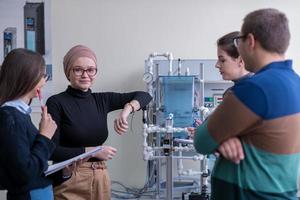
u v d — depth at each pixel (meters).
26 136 1.33
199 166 3.34
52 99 1.77
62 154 1.64
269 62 1.11
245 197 1.11
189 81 2.72
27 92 1.40
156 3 3.61
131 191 3.61
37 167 1.32
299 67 3.62
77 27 3.61
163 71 3.18
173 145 2.49
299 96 1.09
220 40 1.69
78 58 1.82
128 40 3.62
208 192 2.68
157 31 3.62
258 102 1.02
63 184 1.73
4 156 1.29
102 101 1.95
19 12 3.59
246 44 1.12
